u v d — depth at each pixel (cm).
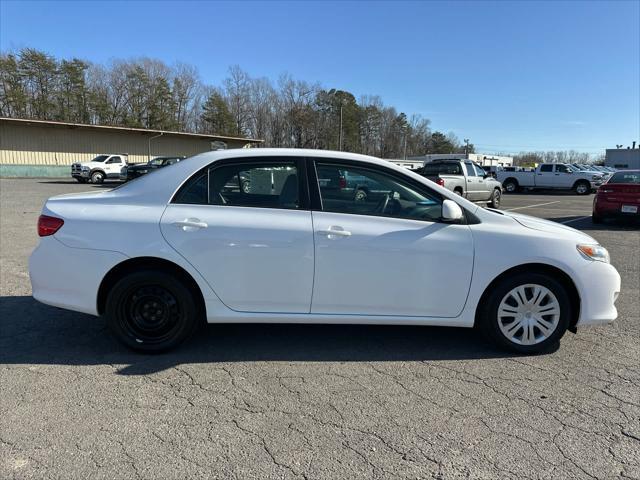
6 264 678
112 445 259
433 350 393
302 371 352
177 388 323
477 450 258
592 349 397
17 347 389
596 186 2727
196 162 376
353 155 381
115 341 403
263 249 358
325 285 364
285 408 299
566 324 379
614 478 237
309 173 373
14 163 3391
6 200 1678
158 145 4125
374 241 361
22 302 505
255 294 364
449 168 1636
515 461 249
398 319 371
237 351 387
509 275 375
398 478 236
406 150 9062
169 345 373
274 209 366
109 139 3838
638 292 573
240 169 372
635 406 306
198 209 364
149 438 266
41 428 273
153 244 356
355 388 327
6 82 5419
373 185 375
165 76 6481
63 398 308
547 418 291
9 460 244
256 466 243
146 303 370
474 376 346
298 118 6806
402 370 355
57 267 363
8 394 312
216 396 313
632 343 410
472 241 368
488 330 381
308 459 249
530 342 381
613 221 1302
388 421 286
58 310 481
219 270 360
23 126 3409
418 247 363
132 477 234
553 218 1406
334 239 359
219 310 366
